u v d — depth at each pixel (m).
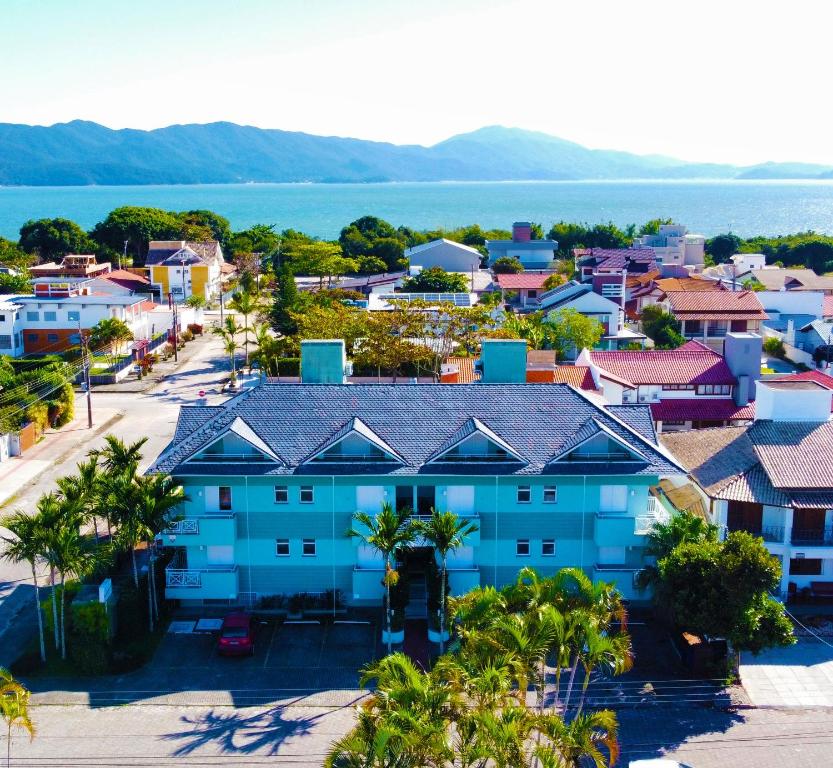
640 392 71.94
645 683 38.41
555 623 27.97
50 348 97.19
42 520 38.16
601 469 43.16
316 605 44.03
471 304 104.56
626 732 35.03
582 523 44.16
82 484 41.66
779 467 46.53
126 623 41.06
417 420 45.06
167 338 103.25
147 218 177.38
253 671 39.22
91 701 36.75
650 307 110.56
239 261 160.25
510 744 24.33
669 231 188.25
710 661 38.97
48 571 47.62
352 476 42.66
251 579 44.56
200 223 193.50
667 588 38.62
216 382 86.56
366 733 24.91
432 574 42.44
